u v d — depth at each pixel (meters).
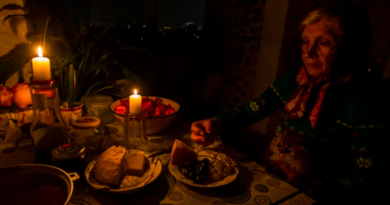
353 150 0.88
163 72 2.80
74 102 1.07
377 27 1.50
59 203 0.49
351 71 0.93
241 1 2.32
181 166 0.80
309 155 1.02
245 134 2.27
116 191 0.65
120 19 2.01
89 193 0.68
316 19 0.98
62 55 1.17
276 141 1.16
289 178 1.05
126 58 2.33
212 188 0.72
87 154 0.88
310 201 0.70
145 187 0.70
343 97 0.93
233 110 1.17
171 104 1.23
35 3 1.27
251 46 2.26
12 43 1.24
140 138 1.00
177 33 2.96
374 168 0.83
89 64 1.23
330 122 0.97
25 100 1.02
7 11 1.20
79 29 1.28
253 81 2.29
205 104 2.86
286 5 1.86
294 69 1.13
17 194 0.53
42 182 0.54
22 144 0.93
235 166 0.81
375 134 0.84
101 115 1.18
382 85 0.89
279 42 1.95
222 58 2.66
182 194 0.70
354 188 0.86
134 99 0.92
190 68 3.03
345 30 0.91
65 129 0.84
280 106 1.21
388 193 0.81
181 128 1.17
